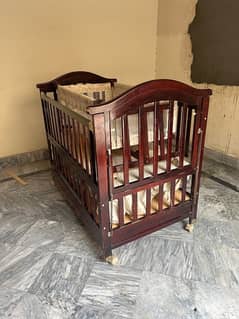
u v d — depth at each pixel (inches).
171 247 76.2
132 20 132.0
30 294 62.6
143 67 144.7
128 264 70.6
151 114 76.7
